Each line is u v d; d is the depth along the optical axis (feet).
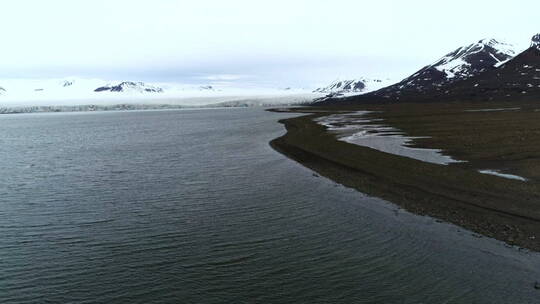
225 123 345.10
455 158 109.50
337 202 74.54
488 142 136.46
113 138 229.25
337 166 108.17
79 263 49.03
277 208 71.51
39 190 88.17
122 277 45.32
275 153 136.98
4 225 63.72
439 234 56.90
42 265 48.52
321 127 227.81
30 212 70.85
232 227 61.77
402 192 79.51
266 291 42.06
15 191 87.25
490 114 295.69
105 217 67.62
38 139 235.40
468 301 39.60
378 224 61.98
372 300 40.06
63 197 81.56
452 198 73.10
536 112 305.32
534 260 47.60
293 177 97.09
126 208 72.90
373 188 83.76
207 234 58.80
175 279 44.78
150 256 51.08
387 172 96.53
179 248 53.62
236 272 46.37
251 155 135.54
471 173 89.20
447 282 43.34
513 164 98.02
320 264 48.21
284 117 409.49
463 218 62.69
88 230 61.11
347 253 51.31
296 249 52.85
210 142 184.85
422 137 160.97
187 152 150.10
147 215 68.54
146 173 107.34
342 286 42.93
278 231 59.72
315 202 74.84
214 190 85.76
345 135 176.96
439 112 352.69
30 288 42.91
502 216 62.23
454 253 50.42
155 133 258.16
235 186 89.20
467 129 185.26
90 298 40.83
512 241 53.06
